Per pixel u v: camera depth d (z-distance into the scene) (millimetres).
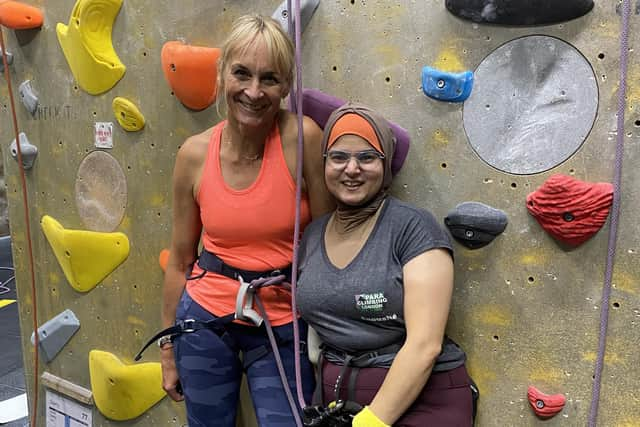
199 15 1395
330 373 1120
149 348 1657
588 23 1035
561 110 1073
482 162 1148
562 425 1141
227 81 1094
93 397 1796
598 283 1081
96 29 1524
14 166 1870
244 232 1179
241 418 1516
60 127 1706
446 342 1127
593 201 1041
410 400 994
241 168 1175
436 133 1182
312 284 1095
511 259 1149
